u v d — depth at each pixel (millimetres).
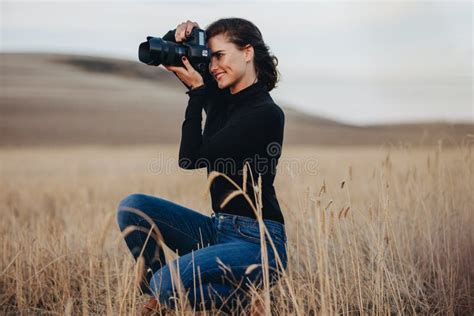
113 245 4402
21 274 3846
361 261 3758
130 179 11766
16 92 59250
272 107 3111
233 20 3207
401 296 3729
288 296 3547
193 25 3219
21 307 3715
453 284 3656
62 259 4039
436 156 4742
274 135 3113
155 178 11734
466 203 4293
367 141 43875
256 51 3211
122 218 3266
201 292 2896
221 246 3008
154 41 3066
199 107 3182
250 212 3084
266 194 3111
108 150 33062
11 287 3871
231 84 3191
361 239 4277
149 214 3232
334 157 20828
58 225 5324
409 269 3949
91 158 24516
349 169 3254
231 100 3227
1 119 46094
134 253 3260
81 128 44750
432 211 4594
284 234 3170
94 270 3832
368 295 3545
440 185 4555
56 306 3709
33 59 92062
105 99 59906
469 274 3834
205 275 2936
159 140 41938
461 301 3635
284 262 3146
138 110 55406
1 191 9531
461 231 4098
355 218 4695
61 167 18734
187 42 3174
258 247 3039
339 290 3264
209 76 3379
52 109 51750
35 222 6039
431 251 3928
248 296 3070
